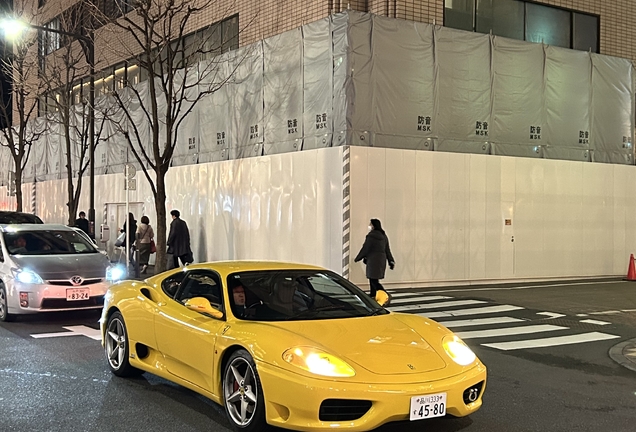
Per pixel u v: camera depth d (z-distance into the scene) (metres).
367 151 15.24
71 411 5.63
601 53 20.64
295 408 4.48
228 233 18.42
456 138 16.84
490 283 16.88
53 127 28.75
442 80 16.66
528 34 19.25
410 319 5.82
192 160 20.62
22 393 6.20
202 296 5.96
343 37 15.47
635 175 19.42
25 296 10.16
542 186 17.75
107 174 24.47
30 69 27.20
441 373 4.76
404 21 16.16
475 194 16.70
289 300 5.80
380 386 4.48
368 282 15.21
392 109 15.92
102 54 25.36
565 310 12.38
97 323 10.46
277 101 17.34
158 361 6.30
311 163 15.79
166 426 5.23
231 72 18.91
